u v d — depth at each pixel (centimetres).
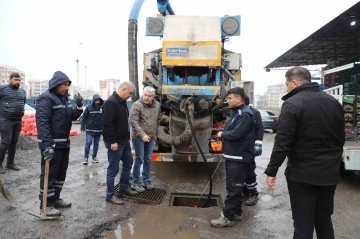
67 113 423
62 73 412
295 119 268
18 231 369
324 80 957
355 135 667
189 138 605
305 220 275
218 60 629
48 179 416
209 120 641
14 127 659
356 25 1397
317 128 264
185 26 652
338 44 1750
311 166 267
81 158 845
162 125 674
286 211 457
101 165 755
